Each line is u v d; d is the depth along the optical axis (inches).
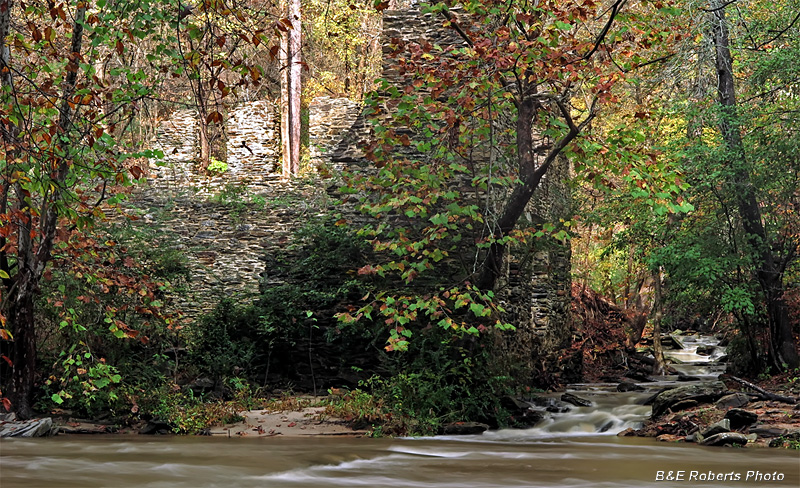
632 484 330.3
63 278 574.2
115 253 590.2
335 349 691.4
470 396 556.7
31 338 525.3
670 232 722.2
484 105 527.8
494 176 563.8
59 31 594.9
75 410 550.9
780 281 704.4
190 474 346.0
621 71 559.5
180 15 439.5
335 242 716.0
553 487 322.3
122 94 469.7
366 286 676.7
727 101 725.3
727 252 693.9
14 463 371.6
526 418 575.8
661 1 536.4
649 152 538.6
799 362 699.4
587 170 565.3
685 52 705.6
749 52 717.3
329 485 325.4
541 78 525.0
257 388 661.9
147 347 633.0
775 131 692.7
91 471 349.7
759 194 696.4
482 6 514.9
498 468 377.1
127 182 406.3
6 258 530.0
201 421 530.6
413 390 547.8
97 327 596.1
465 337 586.9
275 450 431.8
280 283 735.7
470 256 642.8
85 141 461.4
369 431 516.4
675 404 561.9
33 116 453.1
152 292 569.0
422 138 673.6
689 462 395.9
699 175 685.3
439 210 655.8
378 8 550.0
